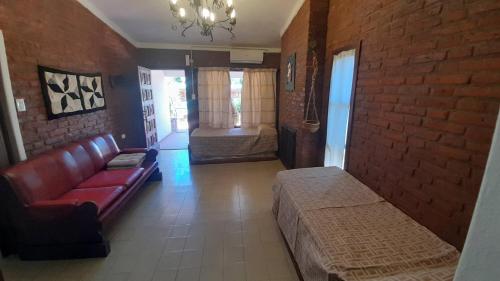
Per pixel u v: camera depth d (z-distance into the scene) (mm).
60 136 2656
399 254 1307
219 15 3625
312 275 1434
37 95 2340
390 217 1665
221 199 3068
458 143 1342
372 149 2172
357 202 1881
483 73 1191
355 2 2352
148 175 3232
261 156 4770
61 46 2740
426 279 1101
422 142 1599
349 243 1396
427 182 1572
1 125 1970
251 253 2061
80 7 3111
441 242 1391
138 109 5180
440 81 1437
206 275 1821
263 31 4441
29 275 1816
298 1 3305
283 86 4555
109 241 2195
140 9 3500
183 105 8273
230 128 5379
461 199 1342
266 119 5480
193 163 4512
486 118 1189
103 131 3664
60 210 1883
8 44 2035
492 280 425
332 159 3018
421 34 1565
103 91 3639
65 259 1985
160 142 6320
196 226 2465
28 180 1934
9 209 1861
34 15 2332
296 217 1811
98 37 3568
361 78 2299
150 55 5203
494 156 413
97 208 1934
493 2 1133
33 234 1923
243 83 5281
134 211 2768
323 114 3213
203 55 5316
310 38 3086
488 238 429
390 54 1878
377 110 2076
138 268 1892
